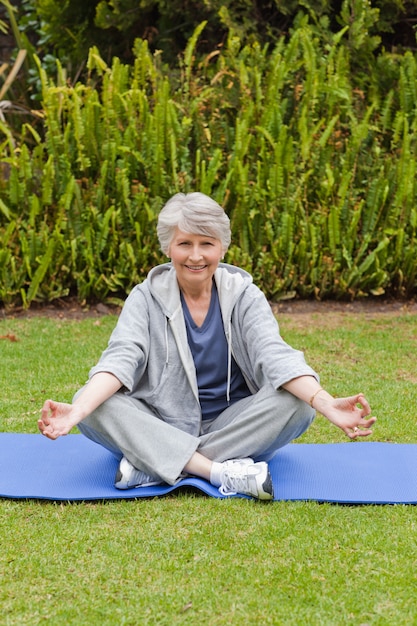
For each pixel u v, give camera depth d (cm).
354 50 659
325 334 550
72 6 741
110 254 604
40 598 232
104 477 319
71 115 608
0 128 616
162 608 227
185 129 608
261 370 317
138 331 318
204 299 325
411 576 244
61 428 281
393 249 618
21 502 298
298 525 277
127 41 748
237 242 608
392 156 623
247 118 604
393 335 553
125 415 306
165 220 310
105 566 250
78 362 490
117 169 605
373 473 323
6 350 514
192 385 320
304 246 606
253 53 645
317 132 623
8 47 887
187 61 632
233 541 266
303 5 691
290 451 350
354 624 220
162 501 299
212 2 675
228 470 302
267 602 229
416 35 670
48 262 590
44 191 596
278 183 599
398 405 419
